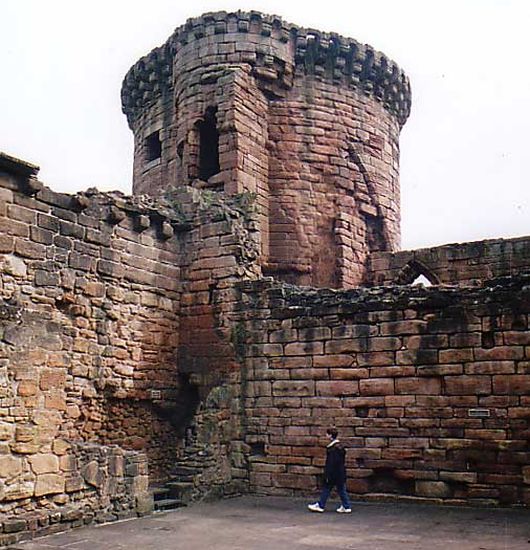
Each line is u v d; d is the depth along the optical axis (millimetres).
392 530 14680
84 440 17750
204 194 22812
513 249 27047
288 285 21047
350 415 19281
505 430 17484
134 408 19938
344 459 17625
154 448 20516
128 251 19984
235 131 26812
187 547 13211
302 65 29297
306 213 28469
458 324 18297
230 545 13320
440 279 28141
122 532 14875
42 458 15734
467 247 27844
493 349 17844
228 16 28234
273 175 28438
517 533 14195
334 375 19609
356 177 29938
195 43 28422
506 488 17344
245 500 19234
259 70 28047
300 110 29000
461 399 18031
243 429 20609
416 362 18625
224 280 21391
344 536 14070
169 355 21312
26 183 16656
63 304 17531
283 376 20281
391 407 18797
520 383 17484
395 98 32375
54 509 15445
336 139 29516
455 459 17922
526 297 17641
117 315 19312
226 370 21016
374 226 30984
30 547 13531
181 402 21516
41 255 17016
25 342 16141
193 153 27938
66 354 17359
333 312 19844
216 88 27500
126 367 19484
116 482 16609
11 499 14844
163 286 21281
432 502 18000
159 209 21359
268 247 27844
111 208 19297
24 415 15781
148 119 32156
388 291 19359
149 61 31172
